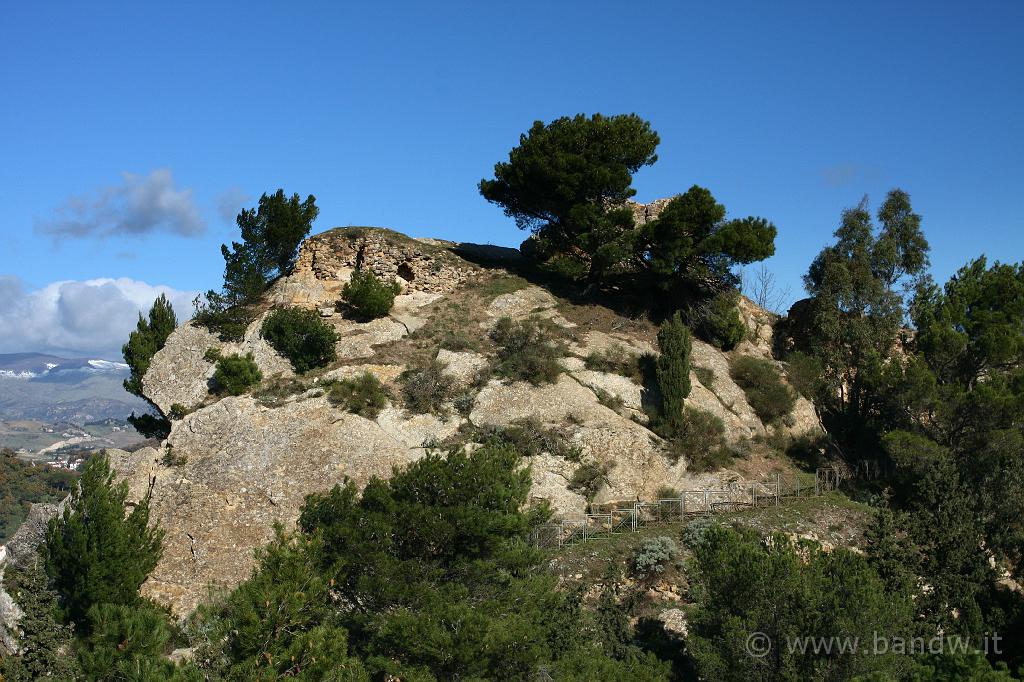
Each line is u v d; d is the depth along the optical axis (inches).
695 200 1732.3
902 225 1822.1
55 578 1025.5
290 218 1813.5
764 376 1595.7
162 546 1121.4
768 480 1387.8
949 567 1015.6
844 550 874.8
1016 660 941.8
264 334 1567.4
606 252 1743.4
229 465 1285.7
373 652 756.6
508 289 1818.4
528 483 933.2
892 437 1326.3
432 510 815.7
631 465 1332.4
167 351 1665.8
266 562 740.7
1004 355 1497.3
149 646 739.4
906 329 1843.0
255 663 646.5
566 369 1509.6
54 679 836.0
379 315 1686.8
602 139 1877.5
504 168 1919.3
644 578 1064.8
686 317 1733.5
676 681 869.2
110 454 1370.6
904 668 778.2
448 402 1425.9
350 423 1336.1
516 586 820.0
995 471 1197.1
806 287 1852.9
